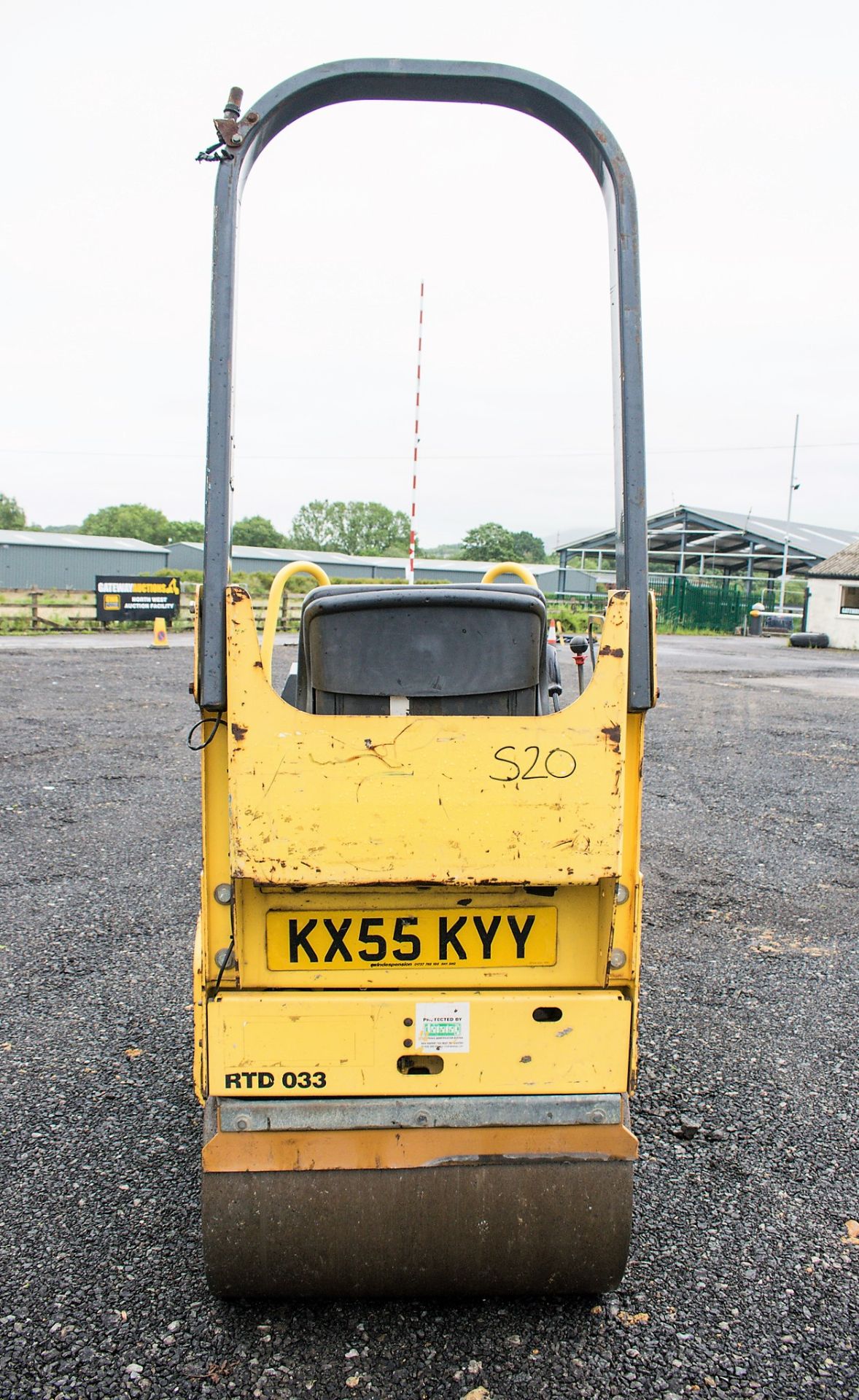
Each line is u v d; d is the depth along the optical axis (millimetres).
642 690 2521
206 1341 2656
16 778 8969
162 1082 3986
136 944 5348
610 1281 2705
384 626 2688
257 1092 2500
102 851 6930
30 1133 3619
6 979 4883
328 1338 2682
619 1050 2525
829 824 8328
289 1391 2498
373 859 2379
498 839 2389
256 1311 2779
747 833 7973
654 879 6758
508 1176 2588
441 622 2693
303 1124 2516
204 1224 2568
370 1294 2717
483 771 2379
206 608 2402
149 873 6492
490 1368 2584
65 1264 2951
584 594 56844
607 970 2547
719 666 23734
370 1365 2584
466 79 2725
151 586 26656
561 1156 2564
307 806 2361
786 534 46781
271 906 2502
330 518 101500
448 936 2541
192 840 7230
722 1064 4258
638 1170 3502
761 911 6160
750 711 15164
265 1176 2564
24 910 5789
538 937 2561
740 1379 2570
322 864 2375
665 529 57906
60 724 11641
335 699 2703
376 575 61969
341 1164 2543
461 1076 2516
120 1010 4590
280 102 2613
